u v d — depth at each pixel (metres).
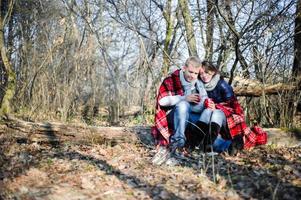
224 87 5.78
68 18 12.19
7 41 11.28
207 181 4.37
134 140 6.45
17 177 4.39
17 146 5.88
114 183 4.32
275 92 7.39
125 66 14.05
